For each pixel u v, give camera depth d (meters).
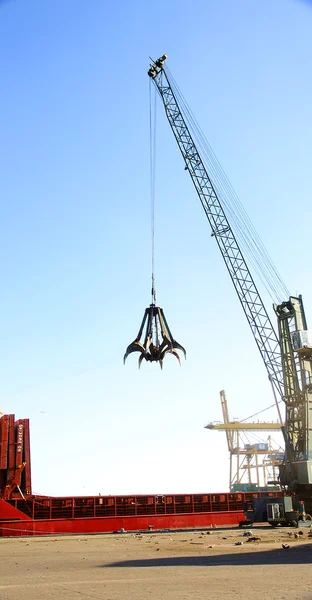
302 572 16.11
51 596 13.05
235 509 56.66
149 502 52.94
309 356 52.53
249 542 29.23
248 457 123.81
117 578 16.45
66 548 30.89
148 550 27.23
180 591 13.29
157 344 29.55
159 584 14.71
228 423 120.81
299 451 52.03
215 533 39.78
